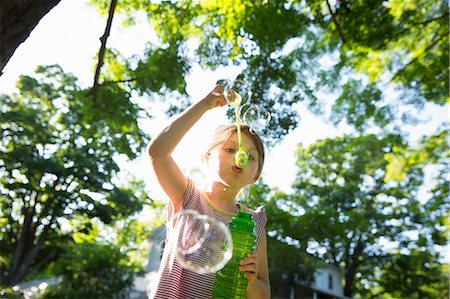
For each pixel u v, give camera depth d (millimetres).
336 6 7246
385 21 7359
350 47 7500
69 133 20281
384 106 9500
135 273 18984
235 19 7289
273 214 13125
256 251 1905
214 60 7668
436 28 8680
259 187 12711
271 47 7293
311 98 8133
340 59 8320
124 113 8070
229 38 7434
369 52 8219
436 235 22750
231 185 1807
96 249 17984
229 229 1640
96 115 8102
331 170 23297
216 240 1571
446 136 11336
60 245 20734
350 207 22812
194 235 1592
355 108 9188
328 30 7840
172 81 7816
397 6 7582
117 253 18297
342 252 24281
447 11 8172
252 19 7199
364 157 22344
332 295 24672
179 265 1639
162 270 1670
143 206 22047
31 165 20016
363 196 22953
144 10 7531
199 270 1531
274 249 14281
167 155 1645
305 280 18953
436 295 25891
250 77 7402
